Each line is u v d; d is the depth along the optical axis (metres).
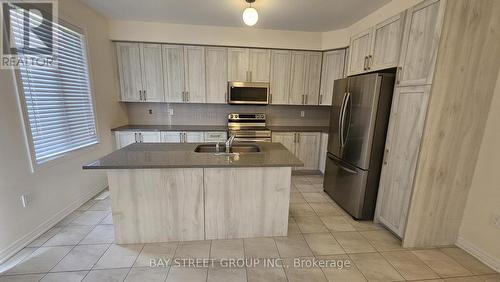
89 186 3.03
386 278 1.78
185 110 4.39
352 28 3.58
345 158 2.87
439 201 2.09
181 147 2.47
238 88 3.99
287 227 2.29
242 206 2.18
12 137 1.96
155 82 3.88
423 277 1.80
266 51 3.97
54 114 2.46
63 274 1.75
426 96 1.91
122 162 1.91
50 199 2.36
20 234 2.02
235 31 3.80
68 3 2.66
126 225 2.09
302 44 3.95
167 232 2.15
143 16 3.38
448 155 1.99
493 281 1.78
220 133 3.95
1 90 1.88
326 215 2.76
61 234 2.25
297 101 4.20
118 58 3.74
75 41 2.82
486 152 1.96
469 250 2.09
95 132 3.22
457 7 1.74
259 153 2.29
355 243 2.21
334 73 3.97
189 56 3.86
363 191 2.56
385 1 2.73
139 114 4.30
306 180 3.97
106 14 3.31
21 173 2.04
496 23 1.80
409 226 2.11
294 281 1.73
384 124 2.43
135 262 1.89
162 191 2.06
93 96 3.15
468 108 1.92
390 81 2.34
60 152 2.54
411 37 2.06
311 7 2.94
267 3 2.83
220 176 2.09
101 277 1.73
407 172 2.13
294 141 4.14
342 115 2.86
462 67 1.83
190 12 3.19
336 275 1.80
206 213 2.15
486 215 1.96
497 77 1.88
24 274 1.74
